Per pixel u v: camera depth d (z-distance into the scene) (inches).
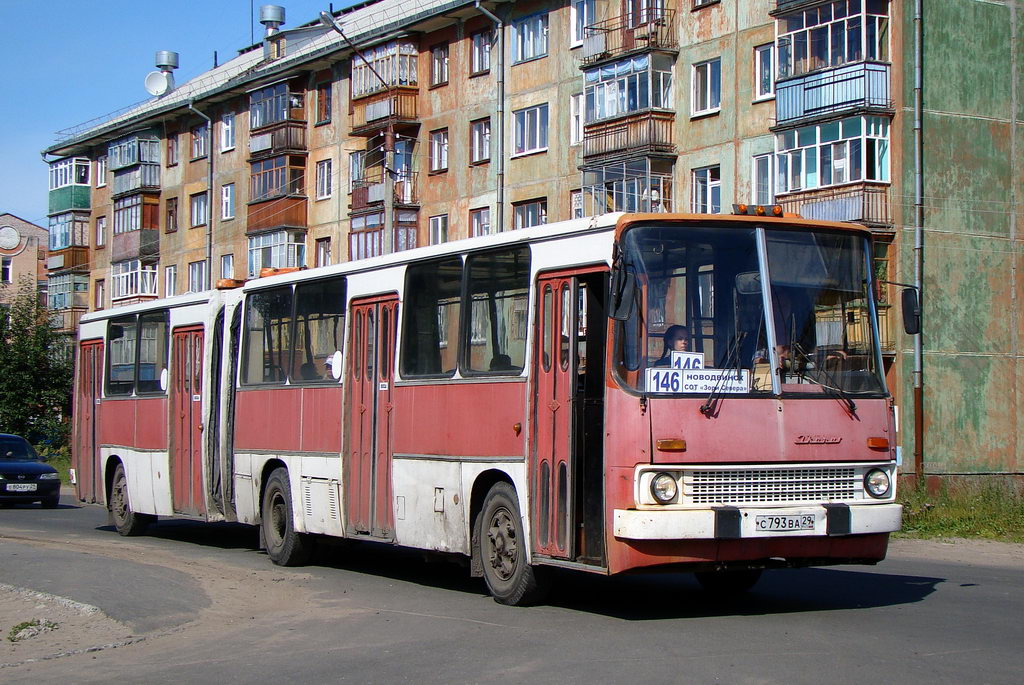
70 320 2689.5
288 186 2075.5
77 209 2694.4
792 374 418.3
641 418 400.5
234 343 705.0
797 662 344.8
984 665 340.2
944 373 1325.0
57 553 665.6
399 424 542.0
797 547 409.7
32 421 2165.4
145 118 2416.3
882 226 1286.9
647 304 409.7
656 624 419.5
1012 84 1376.7
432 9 1766.7
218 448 713.6
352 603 499.8
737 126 1425.9
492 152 1726.1
